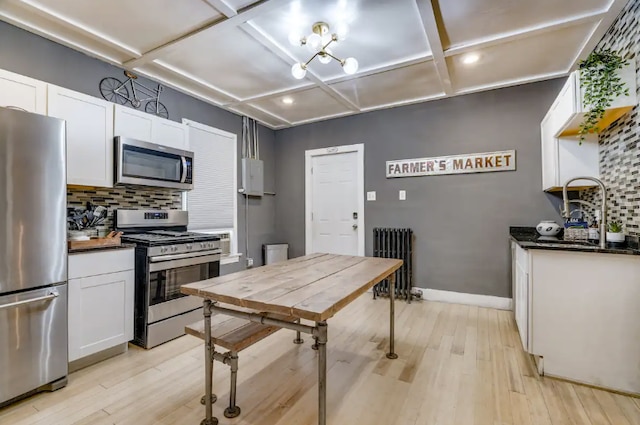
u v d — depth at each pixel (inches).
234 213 162.9
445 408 67.3
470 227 139.1
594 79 81.4
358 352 94.3
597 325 75.1
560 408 67.1
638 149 76.6
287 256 187.6
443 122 144.6
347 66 91.0
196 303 111.2
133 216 113.7
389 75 121.0
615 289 73.6
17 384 68.2
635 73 77.0
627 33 79.6
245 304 52.5
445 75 117.6
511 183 131.2
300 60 109.7
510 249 131.3
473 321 119.0
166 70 115.5
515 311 114.4
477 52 102.8
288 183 190.1
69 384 76.8
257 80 125.6
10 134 66.4
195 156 141.1
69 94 90.6
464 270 140.4
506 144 132.0
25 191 68.6
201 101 144.9
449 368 84.4
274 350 96.2
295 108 159.0
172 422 63.0
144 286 96.8
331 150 174.9
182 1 78.1
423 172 149.0
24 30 89.8
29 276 69.4
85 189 104.6
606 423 62.2
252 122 175.9
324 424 51.3
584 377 76.1
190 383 77.4
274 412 66.1
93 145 96.2
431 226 147.3
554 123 105.3
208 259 115.6
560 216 123.2
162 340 100.0
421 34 93.7
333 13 83.4
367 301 146.6
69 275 80.9
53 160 73.3
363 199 164.7
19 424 62.4
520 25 88.2
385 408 67.4
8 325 67.0
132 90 116.5
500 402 69.3
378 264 85.4
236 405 68.4
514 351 94.0
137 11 82.0
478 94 137.1
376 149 161.6
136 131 108.2
